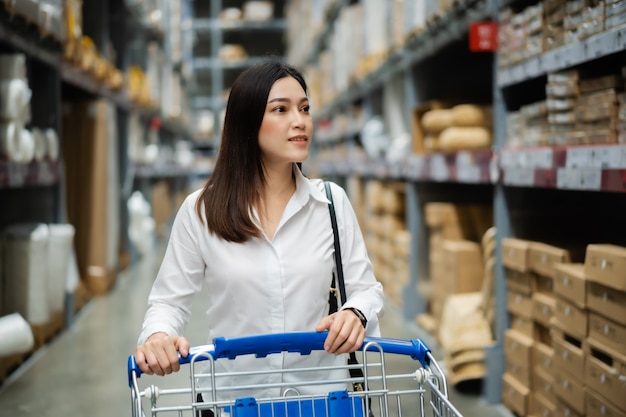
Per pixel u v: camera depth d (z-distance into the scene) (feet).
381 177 19.40
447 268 12.27
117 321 15.51
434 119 13.17
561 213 10.00
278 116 4.70
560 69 8.11
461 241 12.77
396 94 18.52
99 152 18.48
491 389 9.68
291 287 4.76
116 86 19.42
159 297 4.95
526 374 8.80
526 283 8.95
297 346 4.38
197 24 44.80
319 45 31.48
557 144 8.18
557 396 7.89
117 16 22.29
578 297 7.18
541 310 8.53
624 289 6.16
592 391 6.97
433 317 13.87
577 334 7.33
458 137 11.98
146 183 29.84
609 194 10.19
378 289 5.02
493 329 10.23
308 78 33.71
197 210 4.84
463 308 10.69
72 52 14.82
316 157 38.63
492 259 10.38
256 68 4.80
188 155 43.21
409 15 14.65
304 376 4.84
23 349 9.47
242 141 4.80
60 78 14.67
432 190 15.40
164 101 32.91
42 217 14.47
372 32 19.53
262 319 4.78
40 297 11.98
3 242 11.71
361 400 4.33
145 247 27.73
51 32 12.50
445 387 4.17
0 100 10.80
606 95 7.00
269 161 4.86
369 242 21.11
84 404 10.00
